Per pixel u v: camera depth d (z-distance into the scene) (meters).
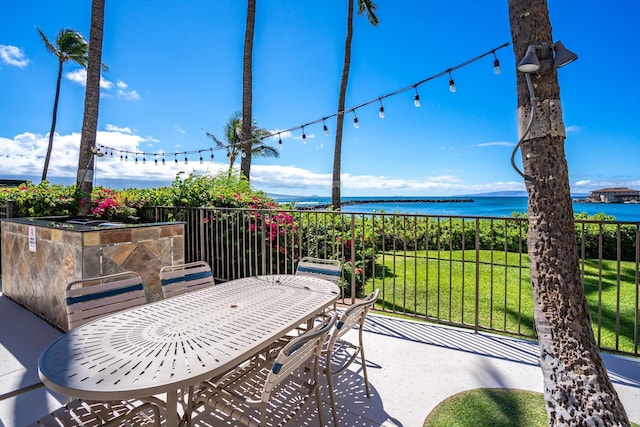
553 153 1.50
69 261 3.06
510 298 4.45
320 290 2.30
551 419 1.49
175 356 1.33
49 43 18.72
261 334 1.55
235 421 1.75
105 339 1.48
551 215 1.50
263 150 18.30
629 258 8.13
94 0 5.88
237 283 2.47
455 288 4.96
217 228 4.88
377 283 5.31
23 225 3.71
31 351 2.71
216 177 6.60
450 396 2.16
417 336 3.07
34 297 3.54
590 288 5.03
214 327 1.63
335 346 2.82
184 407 1.83
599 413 1.38
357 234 5.43
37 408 1.98
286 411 1.59
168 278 2.37
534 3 1.53
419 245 8.69
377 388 2.25
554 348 1.49
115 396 1.09
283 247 4.97
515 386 2.27
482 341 2.97
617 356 2.63
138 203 5.81
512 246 8.86
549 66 1.47
